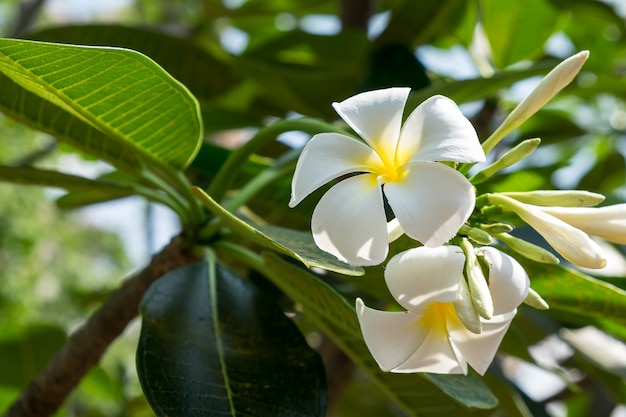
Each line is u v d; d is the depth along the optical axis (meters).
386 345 0.49
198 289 0.60
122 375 1.10
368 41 0.85
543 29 0.88
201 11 1.09
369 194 0.48
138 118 0.57
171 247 0.64
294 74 0.81
